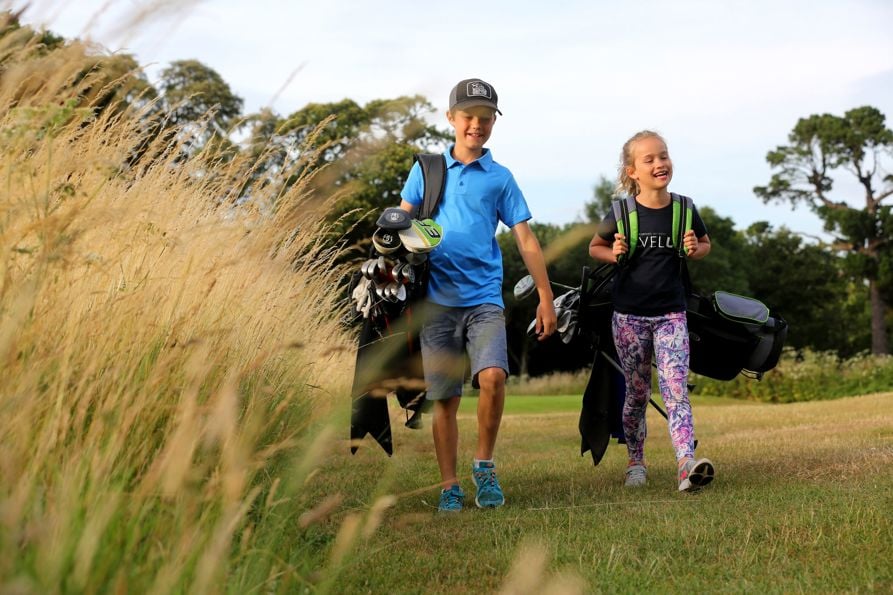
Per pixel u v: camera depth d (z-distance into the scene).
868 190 54.25
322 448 2.18
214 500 1.97
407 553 2.90
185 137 3.50
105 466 1.91
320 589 2.07
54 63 2.35
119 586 1.56
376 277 3.90
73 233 2.18
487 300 4.15
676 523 3.29
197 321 2.95
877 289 52.00
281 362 3.47
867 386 19.94
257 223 3.38
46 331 2.22
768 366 4.73
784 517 3.28
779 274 54.53
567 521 3.41
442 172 4.26
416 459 5.26
